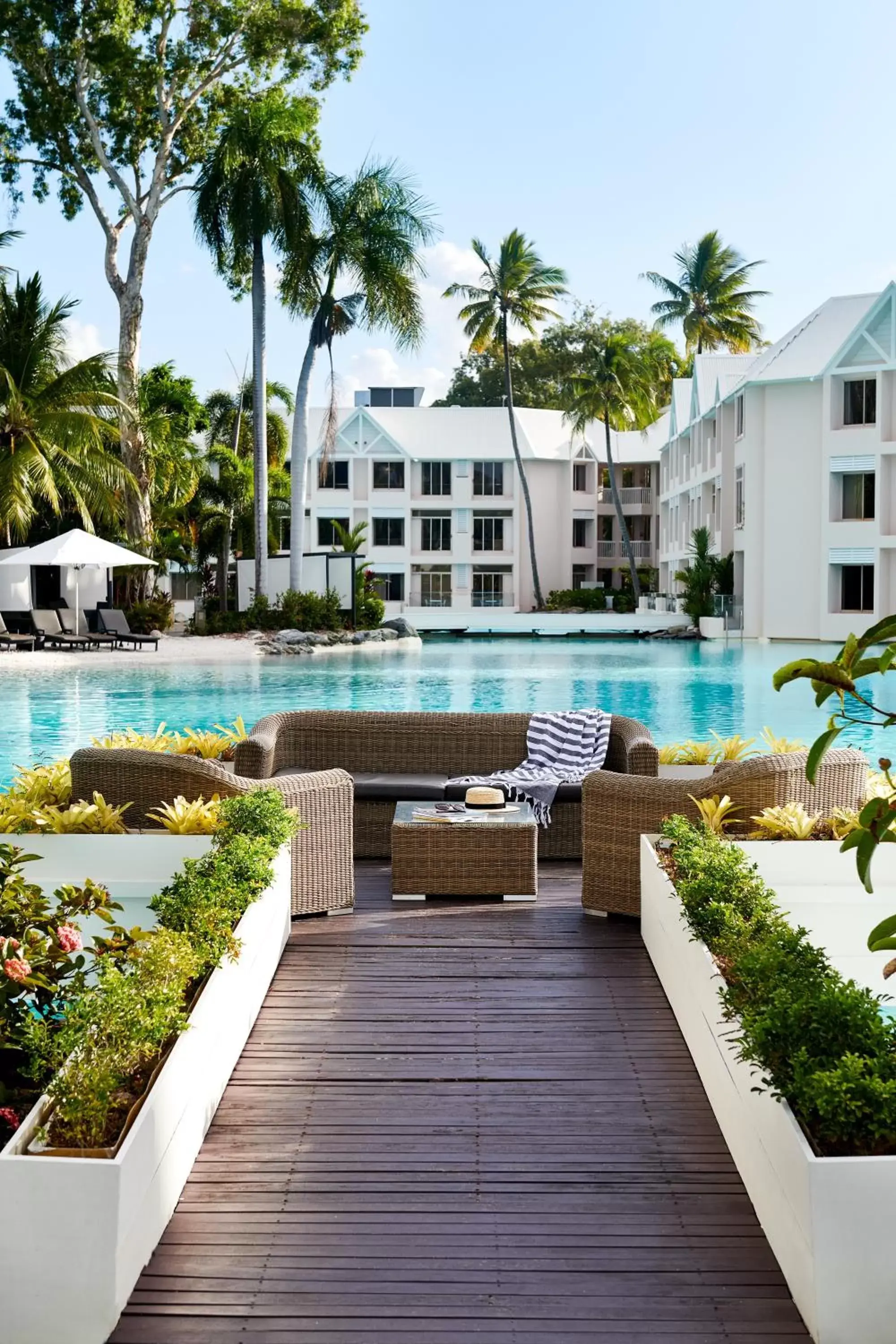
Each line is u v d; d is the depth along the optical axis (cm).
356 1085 437
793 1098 319
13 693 1938
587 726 817
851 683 272
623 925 632
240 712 1730
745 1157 362
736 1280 317
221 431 4441
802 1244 298
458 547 5297
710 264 5284
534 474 5350
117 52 2878
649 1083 439
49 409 2923
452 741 821
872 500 3431
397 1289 312
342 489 5266
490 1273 320
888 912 594
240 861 501
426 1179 370
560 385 6569
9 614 2817
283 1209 352
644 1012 507
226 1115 412
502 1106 420
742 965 383
